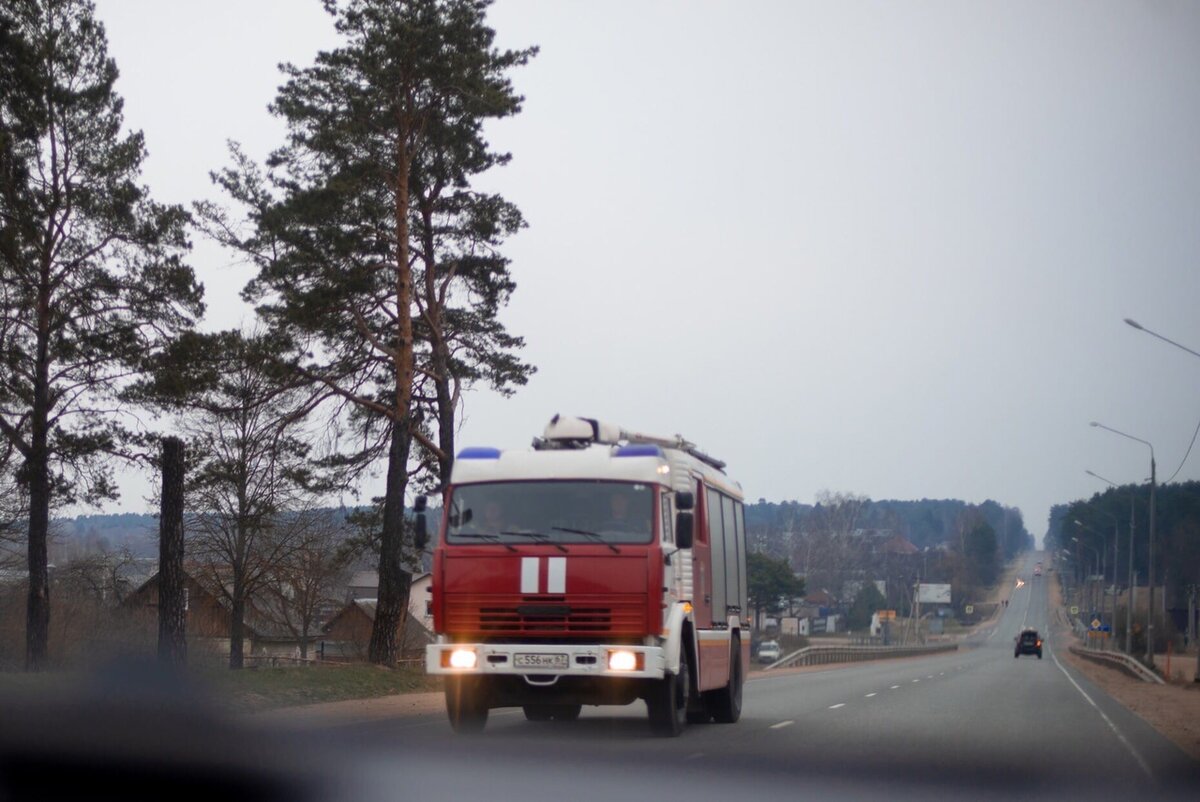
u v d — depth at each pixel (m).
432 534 21.98
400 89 35.34
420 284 37.47
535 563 18.36
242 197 34.84
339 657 74.94
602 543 18.36
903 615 186.75
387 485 35.59
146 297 37.47
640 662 17.88
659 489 18.81
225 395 36.25
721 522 23.48
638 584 18.17
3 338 35.72
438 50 35.06
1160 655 91.88
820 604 173.75
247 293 35.34
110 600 58.72
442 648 18.23
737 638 24.55
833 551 174.25
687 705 20.94
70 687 17.48
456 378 37.91
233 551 52.50
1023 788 14.45
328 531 59.38
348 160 35.44
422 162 36.84
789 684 44.25
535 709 23.08
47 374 37.06
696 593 20.66
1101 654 81.19
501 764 15.15
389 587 35.47
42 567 36.88
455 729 19.23
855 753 17.77
